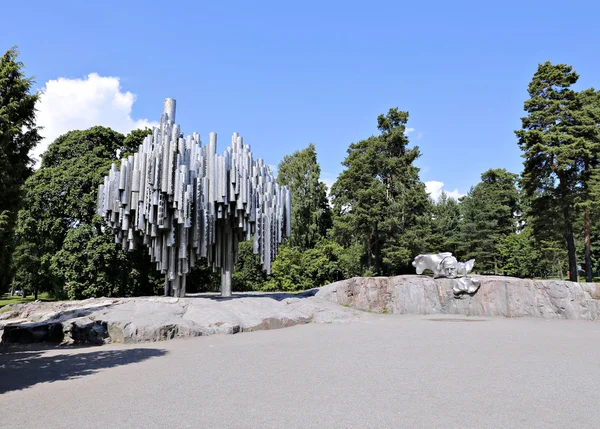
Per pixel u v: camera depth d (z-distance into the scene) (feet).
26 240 98.43
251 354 36.96
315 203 170.30
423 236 140.15
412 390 24.75
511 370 29.99
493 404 22.11
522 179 118.21
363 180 144.77
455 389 24.97
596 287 65.72
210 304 61.77
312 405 21.93
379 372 29.40
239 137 69.36
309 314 65.62
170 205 64.03
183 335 48.62
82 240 88.22
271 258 74.74
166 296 69.15
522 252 160.04
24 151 36.01
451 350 38.29
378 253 146.82
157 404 22.43
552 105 110.52
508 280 73.15
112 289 88.38
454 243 171.42
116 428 18.90
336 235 147.74
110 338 46.80
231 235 77.10
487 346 40.52
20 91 35.63
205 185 66.28
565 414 20.57
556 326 57.41
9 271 37.60
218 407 21.72
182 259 66.13
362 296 80.84
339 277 149.69
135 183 64.28
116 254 88.33
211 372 29.96
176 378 28.30
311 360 33.88
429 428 18.63
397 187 142.10
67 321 49.42
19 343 47.78
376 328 55.36
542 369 30.35
